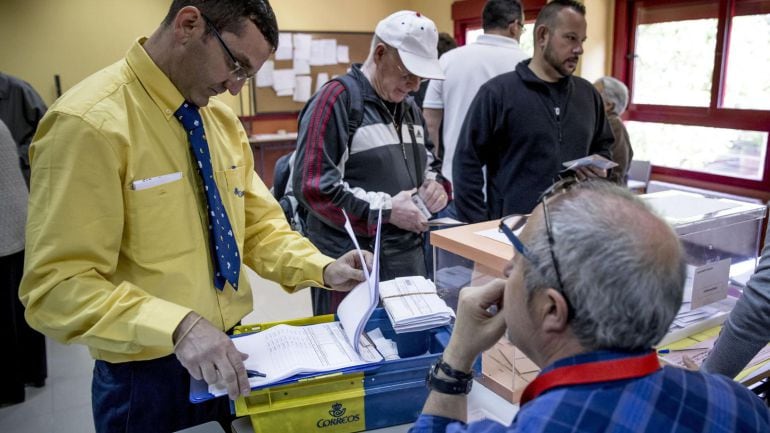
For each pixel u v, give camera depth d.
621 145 3.16
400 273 1.94
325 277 1.32
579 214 0.66
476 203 2.31
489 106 2.23
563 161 2.20
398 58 1.80
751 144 3.80
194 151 1.21
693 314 1.41
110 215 1.09
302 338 1.14
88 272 1.08
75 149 1.05
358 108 1.85
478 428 0.70
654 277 0.63
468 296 0.84
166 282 1.18
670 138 4.32
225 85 1.17
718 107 3.95
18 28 5.09
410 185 1.99
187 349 0.98
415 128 2.04
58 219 1.05
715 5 3.84
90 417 2.47
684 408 0.65
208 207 1.24
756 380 1.26
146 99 1.16
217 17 1.08
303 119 1.88
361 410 1.02
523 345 0.73
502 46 2.78
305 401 0.99
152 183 1.15
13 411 2.52
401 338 1.11
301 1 5.97
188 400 1.27
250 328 1.23
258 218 1.46
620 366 0.65
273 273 1.40
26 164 3.31
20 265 2.50
